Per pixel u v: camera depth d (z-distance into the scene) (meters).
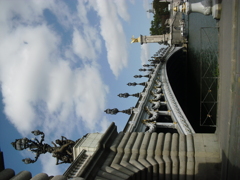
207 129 43.88
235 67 13.79
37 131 20.50
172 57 68.31
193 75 63.84
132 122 27.05
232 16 14.79
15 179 8.47
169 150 17.58
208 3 22.38
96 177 16.11
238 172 12.30
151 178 17.28
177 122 27.19
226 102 15.56
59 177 9.20
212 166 16.62
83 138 20.98
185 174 17.19
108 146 18.44
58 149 20.25
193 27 63.12
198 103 56.16
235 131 13.19
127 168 16.86
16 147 19.78
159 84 40.78
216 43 36.78
